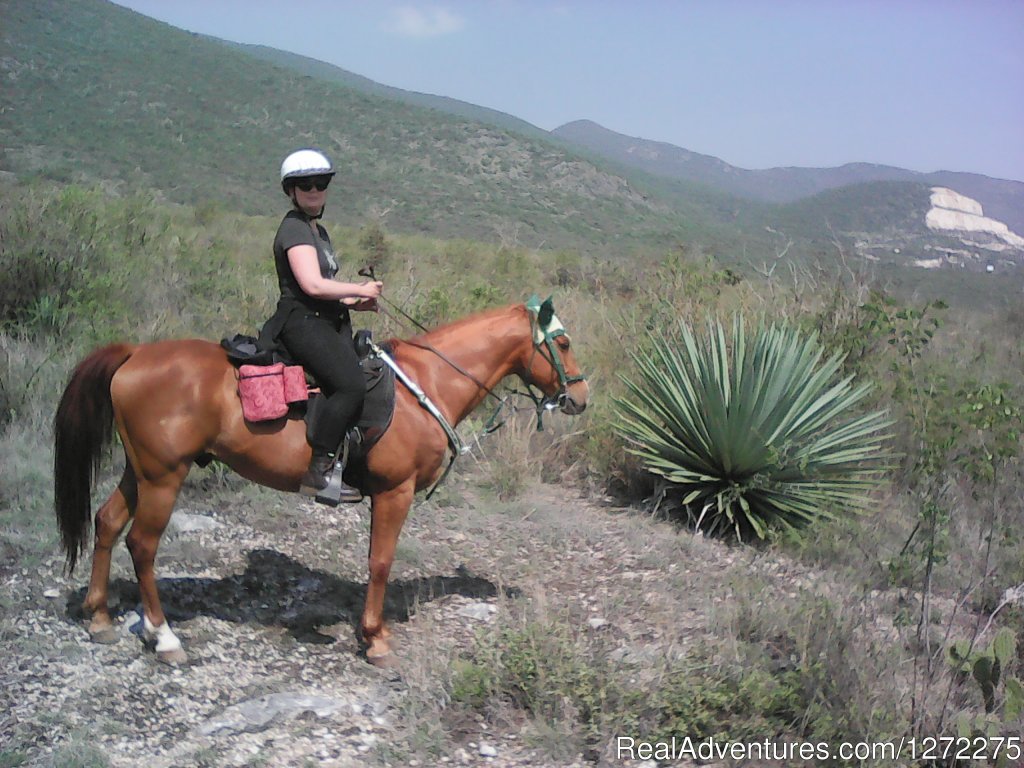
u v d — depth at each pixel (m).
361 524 7.43
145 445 4.89
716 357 8.47
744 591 6.27
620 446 9.12
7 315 9.36
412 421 5.29
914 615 6.12
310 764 4.35
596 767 4.48
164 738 4.43
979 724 4.59
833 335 10.05
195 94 88.06
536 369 5.77
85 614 5.37
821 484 8.24
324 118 91.56
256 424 4.99
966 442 7.53
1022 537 7.43
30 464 6.97
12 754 4.08
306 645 5.53
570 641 5.26
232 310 10.47
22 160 52.19
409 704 4.90
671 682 4.89
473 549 7.35
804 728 4.64
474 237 54.88
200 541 6.59
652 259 14.83
